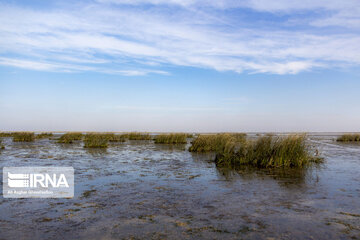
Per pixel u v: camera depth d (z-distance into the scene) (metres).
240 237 4.03
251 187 7.29
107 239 3.98
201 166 10.94
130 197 6.30
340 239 3.95
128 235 4.12
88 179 8.32
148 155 14.61
